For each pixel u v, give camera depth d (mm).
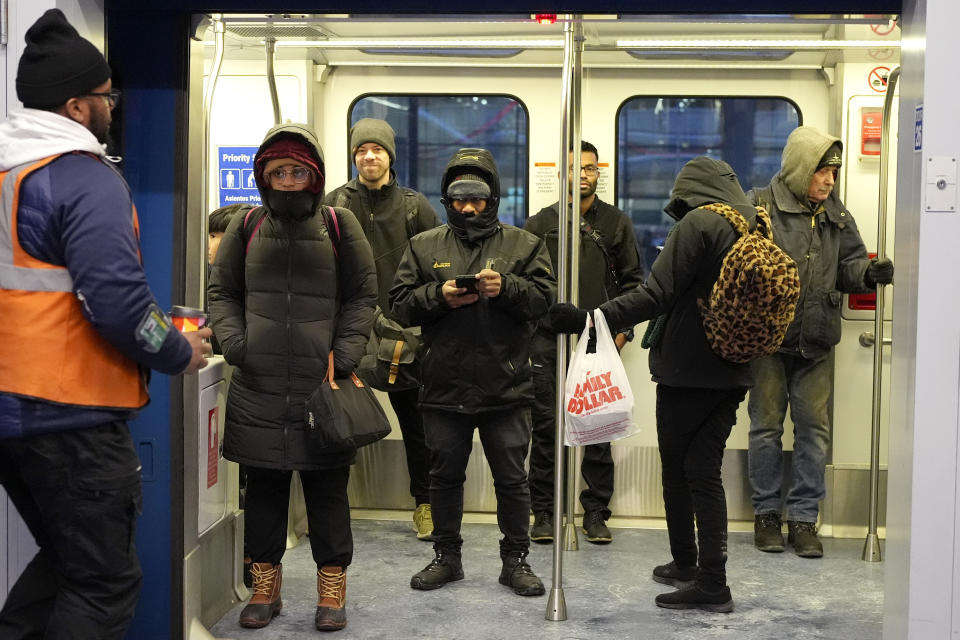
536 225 5941
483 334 4617
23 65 2908
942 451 3398
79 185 2818
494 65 6113
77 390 2836
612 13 3793
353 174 6223
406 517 6234
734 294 4172
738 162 6129
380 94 6176
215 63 4445
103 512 2885
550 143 6141
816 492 5609
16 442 2834
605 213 5918
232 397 4223
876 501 5484
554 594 4480
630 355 6211
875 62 5871
